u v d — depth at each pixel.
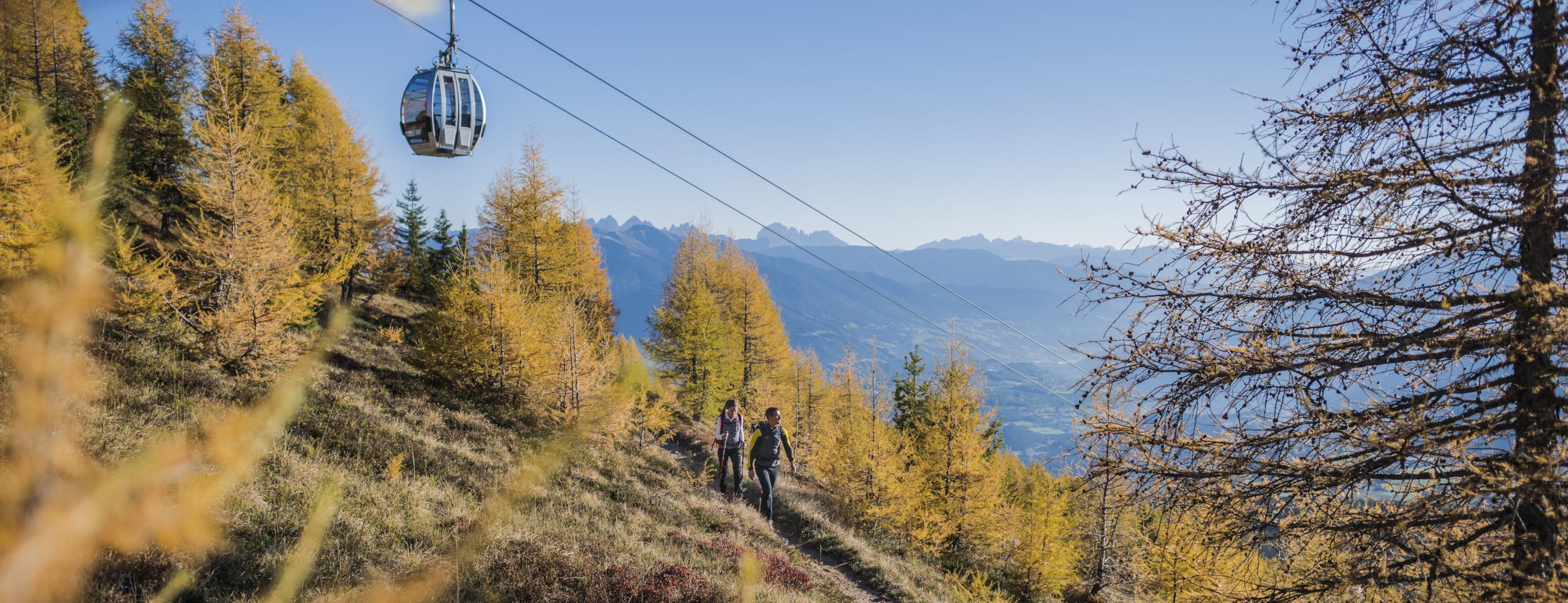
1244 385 5.36
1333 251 5.23
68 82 21.33
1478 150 4.88
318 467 8.43
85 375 0.88
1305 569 5.68
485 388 16.98
